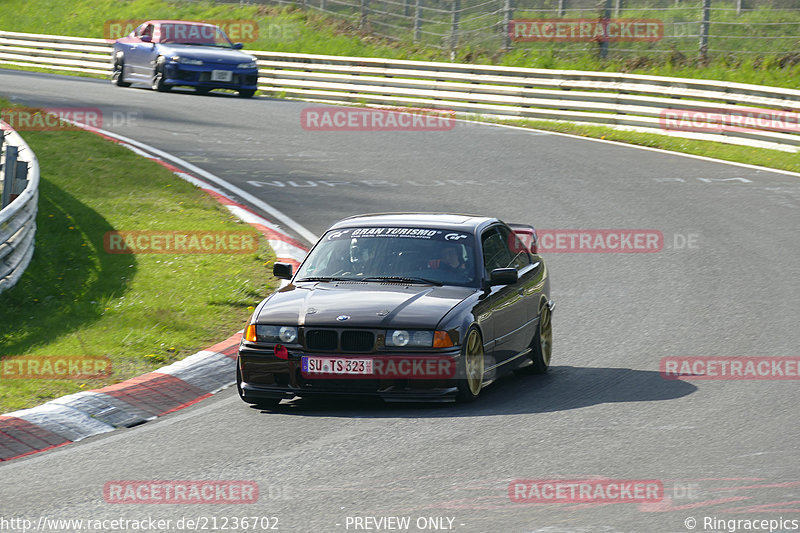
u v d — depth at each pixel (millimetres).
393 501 21141
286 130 85125
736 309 41250
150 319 38062
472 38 122188
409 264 31953
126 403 29391
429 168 71312
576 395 30547
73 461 24844
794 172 72312
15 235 43219
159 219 53344
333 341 28812
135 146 74750
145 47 104875
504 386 32250
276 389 29156
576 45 112625
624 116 88375
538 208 60375
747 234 54750
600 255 51125
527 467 23281
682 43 109062
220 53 103500
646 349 36094
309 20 136500
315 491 21938
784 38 101250
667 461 23578
